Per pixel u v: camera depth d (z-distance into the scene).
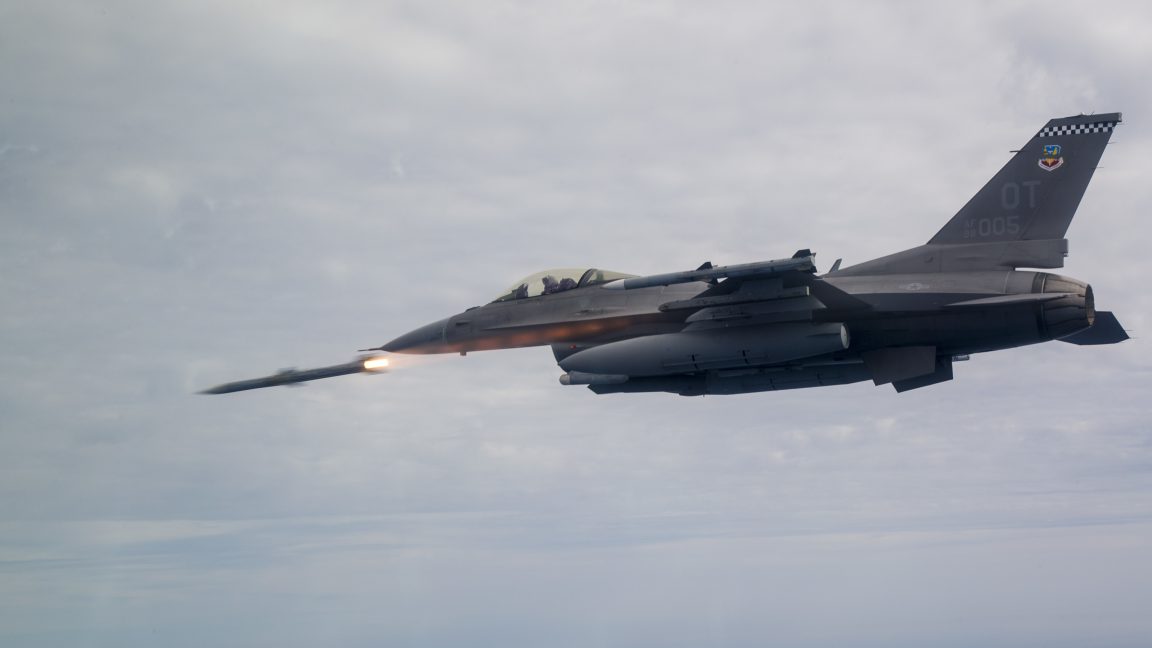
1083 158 17.53
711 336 18.11
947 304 17.25
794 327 17.62
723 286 17.84
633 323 19.61
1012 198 17.86
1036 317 17.00
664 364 18.31
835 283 18.22
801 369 19.42
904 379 18.02
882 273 18.23
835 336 17.23
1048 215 17.62
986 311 17.22
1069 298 16.83
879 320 17.80
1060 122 17.75
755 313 17.81
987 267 17.67
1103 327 18.97
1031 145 17.88
